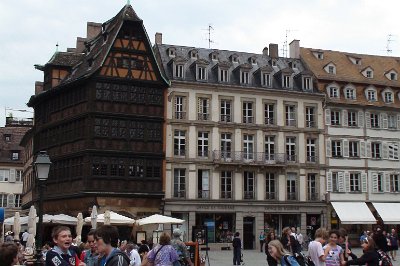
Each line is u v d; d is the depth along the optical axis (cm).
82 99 4569
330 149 5344
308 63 5709
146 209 4553
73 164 4581
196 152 4866
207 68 5147
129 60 4616
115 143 4491
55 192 4756
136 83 4606
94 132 4438
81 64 5000
